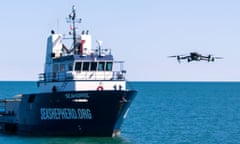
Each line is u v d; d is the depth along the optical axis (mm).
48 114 66125
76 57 64750
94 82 64750
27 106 69688
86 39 68562
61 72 67250
